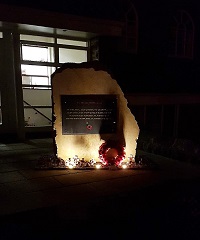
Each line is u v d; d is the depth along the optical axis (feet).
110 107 16.72
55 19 22.84
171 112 33.71
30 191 11.91
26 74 32.68
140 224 10.68
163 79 32.96
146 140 21.75
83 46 29.71
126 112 16.76
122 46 29.37
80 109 16.61
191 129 35.81
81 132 16.78
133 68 30.12
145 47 30.89
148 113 31.58
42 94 32.27
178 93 33.22
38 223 9.91
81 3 24.93
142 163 16.43
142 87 31.07
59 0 23.56
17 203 10.48
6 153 19.62
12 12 20.68
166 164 16.92
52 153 19.60
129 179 13.75
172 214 11.46
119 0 27.94
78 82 16.51
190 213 11.59
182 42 34.91
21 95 24.38
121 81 29.30
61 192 11.80
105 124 16.84
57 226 10.00
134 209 11.73
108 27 26.09
